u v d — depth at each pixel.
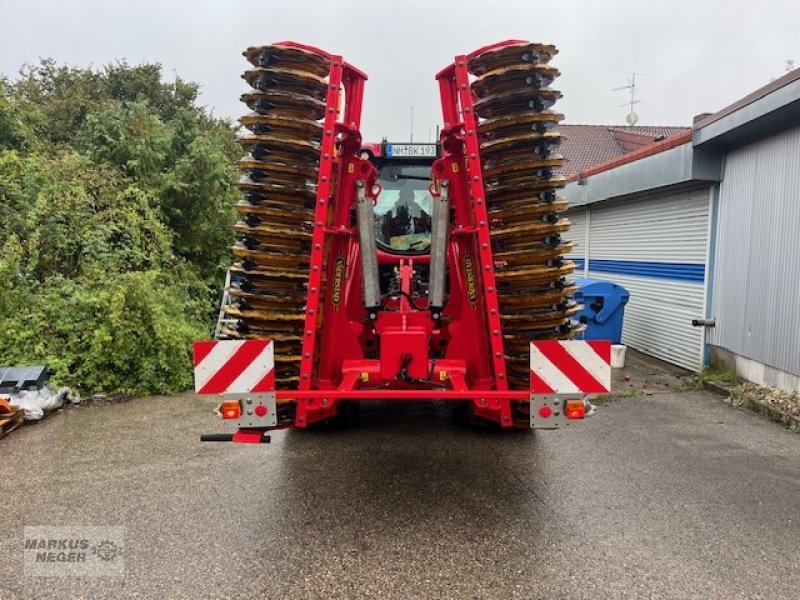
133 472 4.64
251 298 3.94
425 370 4.04
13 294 6.89
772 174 6.82
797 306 6.37
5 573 3.23
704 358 8.23
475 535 3.65
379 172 6.09
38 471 4.66
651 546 3.52
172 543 3.54
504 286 3.98
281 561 3.35
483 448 5.21
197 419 6.02
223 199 10.34
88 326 6.99
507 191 3.88
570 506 4.06
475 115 3.88
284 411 3.95
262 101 3.83
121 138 9.54
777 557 3.40
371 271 4.34
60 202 7.90
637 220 10.20
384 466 4.77
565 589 3.08
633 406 6.69
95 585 3.12
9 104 10.12
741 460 4.96
